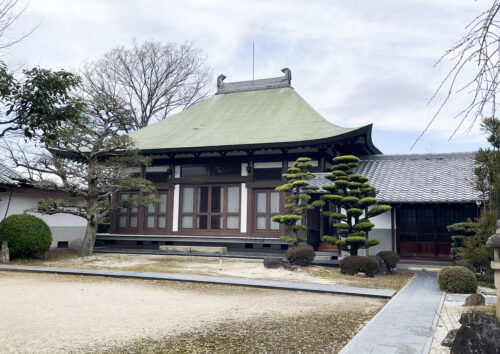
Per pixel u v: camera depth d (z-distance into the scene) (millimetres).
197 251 19734
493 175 11727
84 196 17859
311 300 9953
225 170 20453
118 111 18250
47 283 11914
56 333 6844
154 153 20500
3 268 14320
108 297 9984
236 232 19781
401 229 17375
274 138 19312
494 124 11305
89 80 31781
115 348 6148
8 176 19234
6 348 6047
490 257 11469
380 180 18125
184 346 6285
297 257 15531
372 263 13930
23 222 16953
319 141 17859
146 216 21578
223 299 9977
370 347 5875
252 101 25375
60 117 9898
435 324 7227
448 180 17094
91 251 18406
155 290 11094
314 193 18344
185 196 21031
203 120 24281
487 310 8047
